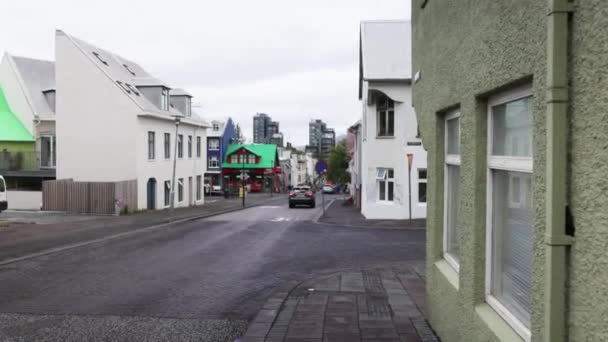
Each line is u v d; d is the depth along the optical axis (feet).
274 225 73.51
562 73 7.69
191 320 22.58
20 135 121.39
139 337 20.04
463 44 14.19
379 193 85.76
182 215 91.61
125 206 96.94
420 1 21.47
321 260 40.27
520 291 11.27
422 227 68.18
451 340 16.16
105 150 103.24
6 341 19.42
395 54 85.76
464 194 14.15
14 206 111.96
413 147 82.17
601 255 6.78
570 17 7.65
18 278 32.37
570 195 7.66
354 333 19.94
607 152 6.59
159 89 115.44
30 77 129.80
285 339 19.36
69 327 21.36
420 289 28.19
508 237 12.10
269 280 32.07
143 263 38.55
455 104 15.67
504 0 10.64
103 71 103.30
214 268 36.42
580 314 7.38
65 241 52.19
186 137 131.54
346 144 222.48
